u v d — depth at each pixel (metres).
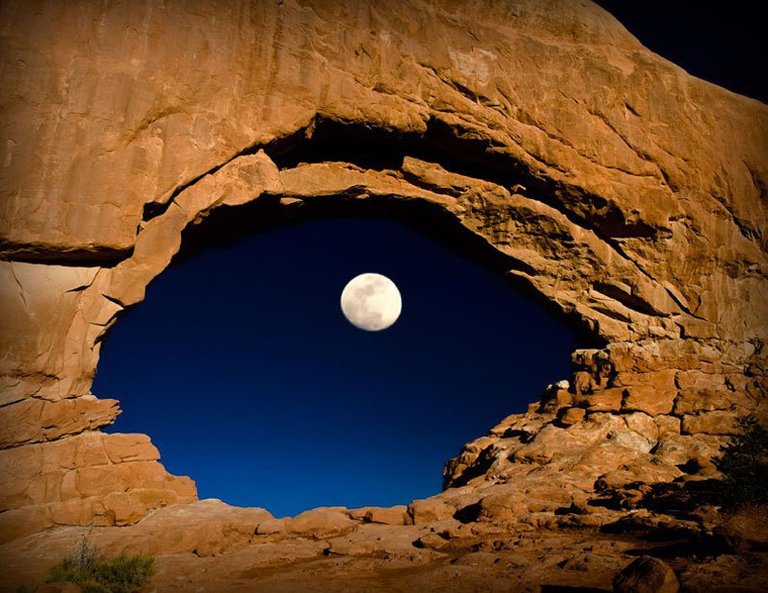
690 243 18.81
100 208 12.46
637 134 18.53
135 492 13.07
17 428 11.38
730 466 11.87
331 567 9.66
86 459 12.42
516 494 12.80
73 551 10.17
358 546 10.87
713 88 20.58
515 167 17.56
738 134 20.16
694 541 9.41
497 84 17.19
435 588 8.27
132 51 13.27
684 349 18.19
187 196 13.96
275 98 14.83
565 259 18.64
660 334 18.28
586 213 18.19
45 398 12.01
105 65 12.96
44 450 11.80
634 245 18.58
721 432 16.27
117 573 9.12
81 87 12.62
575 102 18.05
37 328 11.95
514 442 17.86
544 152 17.41
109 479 12.63
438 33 16.94
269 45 14.89
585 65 18.53
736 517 9.25
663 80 19.52
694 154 19.12
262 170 14.95
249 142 14.47
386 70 16.08
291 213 16.92
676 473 14.59
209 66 14.09
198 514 13.11
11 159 11.80
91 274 12.80
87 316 12.82
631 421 16.56
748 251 19.38
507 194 17.98
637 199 18.12
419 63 16.50
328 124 15.87
